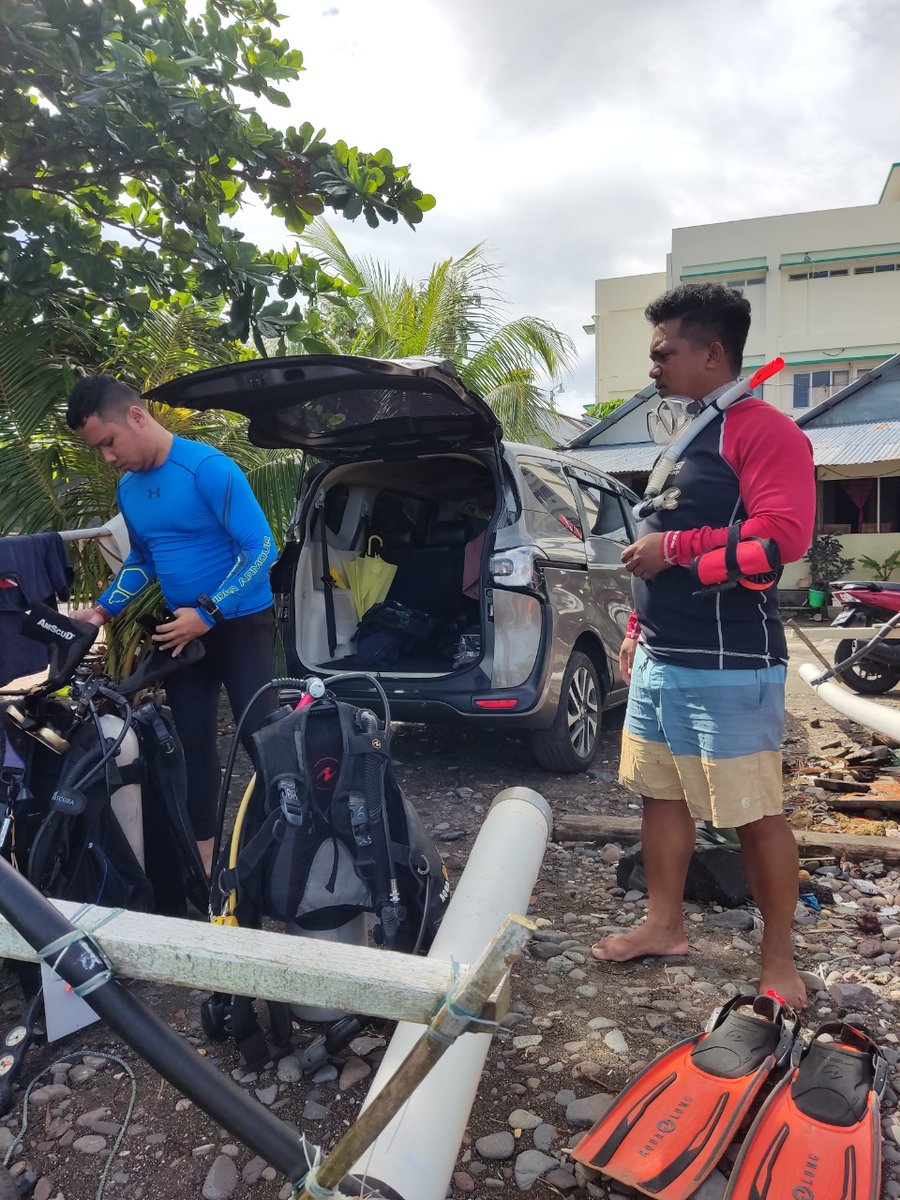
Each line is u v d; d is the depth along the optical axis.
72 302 5.54
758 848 2.42
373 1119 1.14
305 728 2.28
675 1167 1.85
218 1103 1.22
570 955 2.83
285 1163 1.22
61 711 2.56
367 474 5.02
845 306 23.30
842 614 7.02
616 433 17.78
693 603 2.36
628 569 2.42
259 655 3.14
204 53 4.63
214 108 4.56
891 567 15.23
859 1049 2.23
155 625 2.90
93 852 2.51
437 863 2.38
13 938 1.32
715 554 2.19
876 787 4.47
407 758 5.24
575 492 5.31
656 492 2.43
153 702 2.85
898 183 26.02
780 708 2.39
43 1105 2.19
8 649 3.37
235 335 5.05
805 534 2.16
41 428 5.52
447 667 4.57
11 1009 2.60
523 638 4.21
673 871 2.75
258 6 5.13
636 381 28.09
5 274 4.94
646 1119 2.01
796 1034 2.21
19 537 3.52
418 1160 1.56
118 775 2.56
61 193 5.11
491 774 4.89
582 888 3.41
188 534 3.04
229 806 4.38
